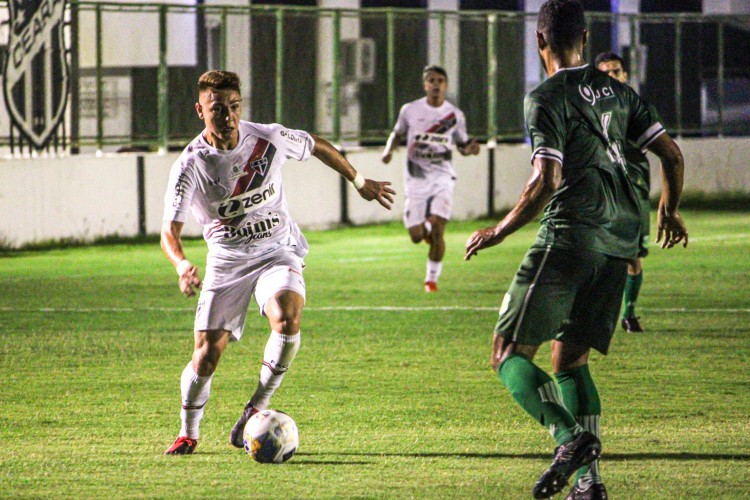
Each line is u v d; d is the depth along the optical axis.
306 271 34.28
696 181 54.50
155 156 42.88
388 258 37.53
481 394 18.03
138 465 13.76
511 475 13.26
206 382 14.09
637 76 54.81
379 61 49.19
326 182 46.56
